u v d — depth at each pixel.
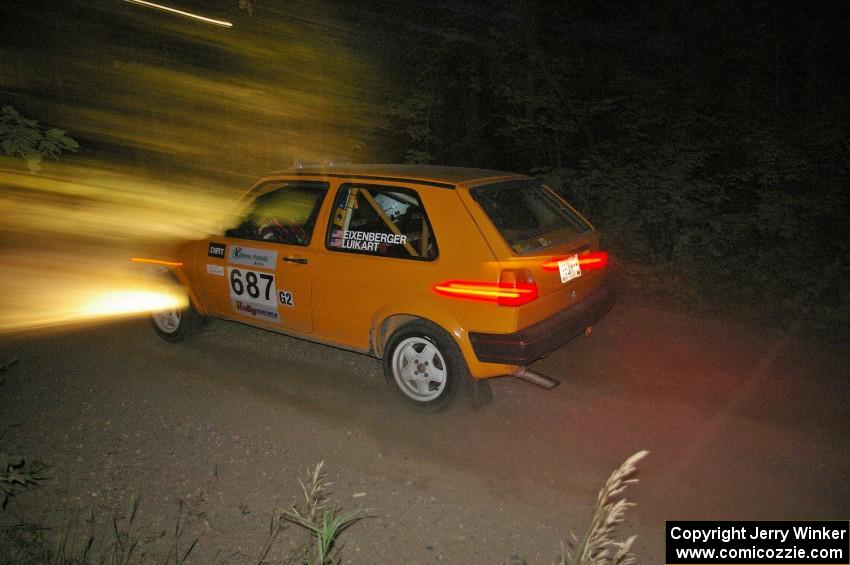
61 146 3.54
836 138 8.30
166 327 6.00
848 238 7.73
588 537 2.33
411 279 4.41
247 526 3.46
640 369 5.27
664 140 8.87
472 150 10.98
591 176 8.30
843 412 4.52
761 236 7.77
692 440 4.22
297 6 12.12
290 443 4.25
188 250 5.69
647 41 11.52
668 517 3.51
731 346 5.71
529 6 10.27
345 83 11.12
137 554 3.26
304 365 5.43
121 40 14.47
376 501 3.66
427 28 11.02
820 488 3.71
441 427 4.42
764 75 10.58
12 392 5.02
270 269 5.11
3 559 3.20
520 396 4.84
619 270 5.45
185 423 4.52
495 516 3.53
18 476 3.46
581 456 4.07
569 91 10.02
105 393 4.98
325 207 4.88
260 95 12.59
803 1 11.05
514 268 4.09
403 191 4.54
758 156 7.98
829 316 6.23
